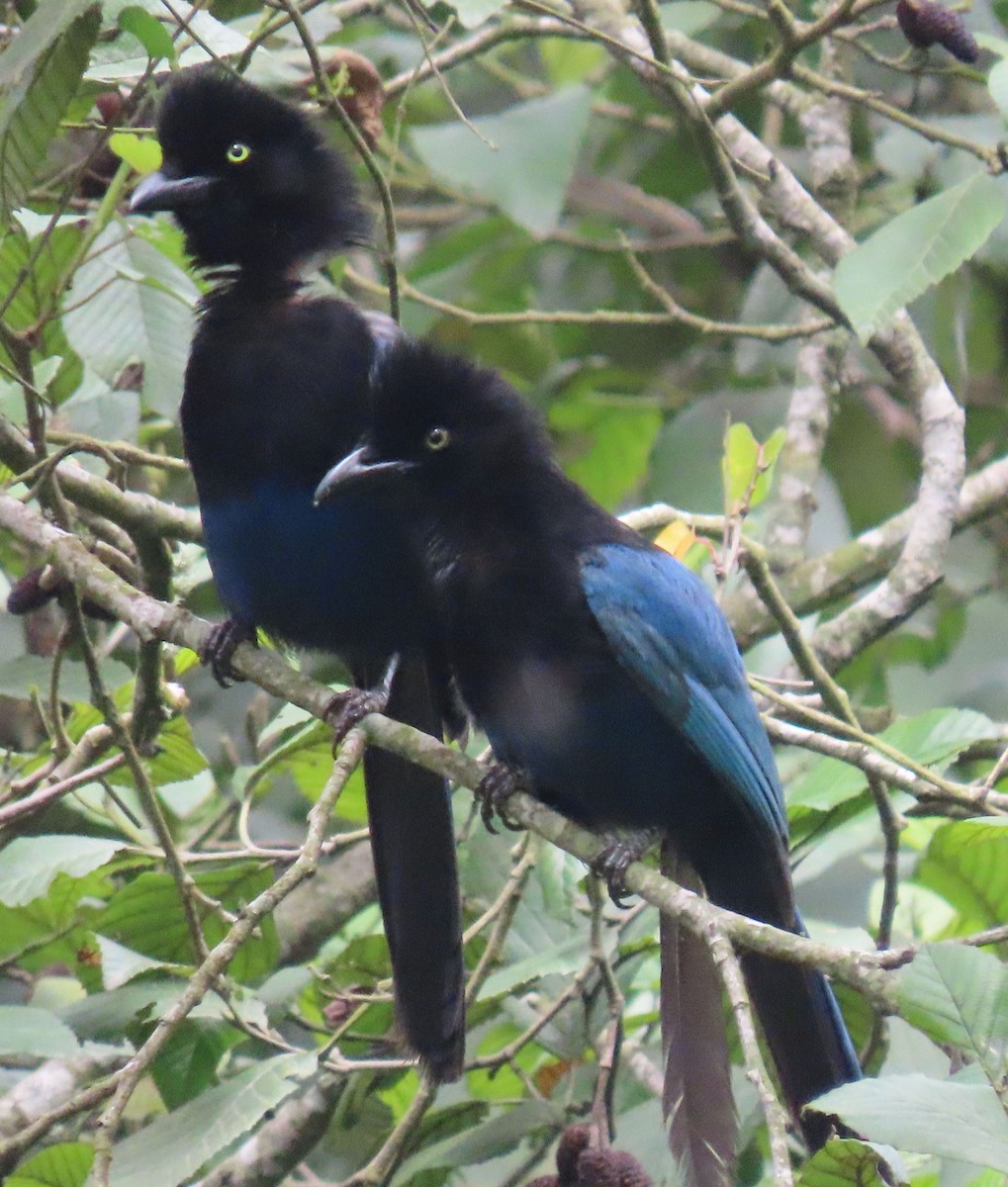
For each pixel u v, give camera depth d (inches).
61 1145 361.7
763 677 458.9
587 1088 438.3
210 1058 413.7
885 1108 259.1
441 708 428.5
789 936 291.9
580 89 584.1
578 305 700.0
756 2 676.1
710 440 631.8
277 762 455.5
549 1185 324.2
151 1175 355.3
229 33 402.3
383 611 414.6
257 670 371.9
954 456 518.3
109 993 394.9
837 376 585.3
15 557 533.6
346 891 499.8
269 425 401.7
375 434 391.2
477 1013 444.8
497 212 669.9
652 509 460.4
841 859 536.1
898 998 272.5
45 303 455.5
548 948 440.5
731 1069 394.6
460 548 386.9
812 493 563.2
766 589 432.1
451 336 679.1
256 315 416.5
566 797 391.9
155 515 427.8
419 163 690.8
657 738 383.6
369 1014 433.1
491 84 700.0
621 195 709.3
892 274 405.1
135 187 470.9
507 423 393.4
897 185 655.8
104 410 497.7
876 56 475.8
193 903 398.3
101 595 378.6
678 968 363.6
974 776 546.3
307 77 480.4
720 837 399.9
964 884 424.2
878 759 384.5
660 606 380.8
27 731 533.0
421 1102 390.3
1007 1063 264.1
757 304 636.7
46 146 342.6
